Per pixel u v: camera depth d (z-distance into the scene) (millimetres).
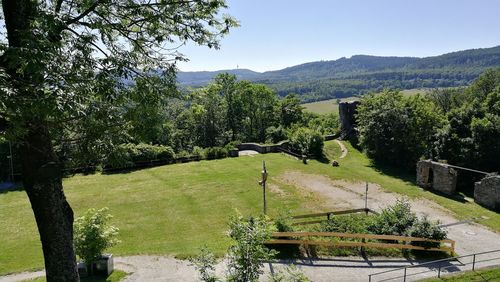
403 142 37312
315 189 30500
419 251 18906
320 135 41844
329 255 18281
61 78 6883
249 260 8469
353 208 26297
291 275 8820
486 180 26875
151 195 29078
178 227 22797
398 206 21281
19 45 7312
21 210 26031
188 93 11414
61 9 9102
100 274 15984
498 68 57500
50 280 9023
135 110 9445
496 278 16188
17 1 7699
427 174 31391
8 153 33062
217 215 24875
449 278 16156
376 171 37156
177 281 15625
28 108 6371
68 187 31375
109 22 9141
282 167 37062
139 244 20016
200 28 9859
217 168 37094
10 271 16750
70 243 9203
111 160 10164
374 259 18141
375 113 38875
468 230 22547
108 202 27562
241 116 65438
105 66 8195
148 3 9375
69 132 10445
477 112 34312
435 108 41844
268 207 26391
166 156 39875
